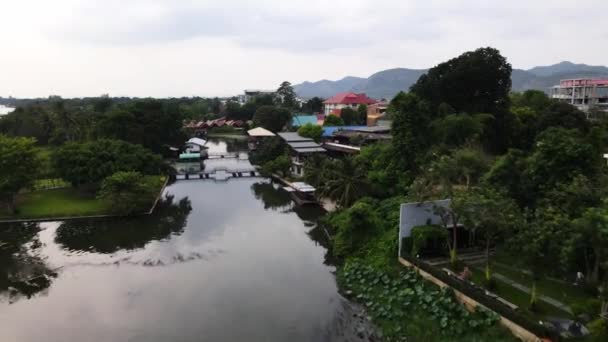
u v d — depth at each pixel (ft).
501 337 81.76
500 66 230.27
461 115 197.16
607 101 424.46
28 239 164.25
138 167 225.56
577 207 98.89
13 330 97.60
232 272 131.64
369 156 208.54
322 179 190.39
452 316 92.38
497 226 93.71
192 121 636.48
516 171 126.93
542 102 294.46
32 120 386.32
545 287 97.96
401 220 121.80
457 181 152.97
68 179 208.64
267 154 313.12
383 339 91.97
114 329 98.07
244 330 97.40
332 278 126.82
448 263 115.24
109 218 192.65
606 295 76.48
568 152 114.42
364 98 538.47
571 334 75.72
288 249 152.87
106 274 130.41
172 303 110.93
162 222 187.83
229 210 209.56
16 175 187.01
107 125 305.32
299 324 99.86
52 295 116.16
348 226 141.59
